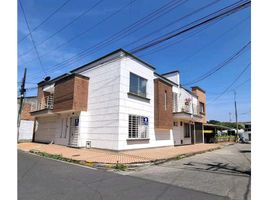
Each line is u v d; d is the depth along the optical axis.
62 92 15.89
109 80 13.96
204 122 27.80
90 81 15.48
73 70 17.19
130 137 13.54
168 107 17.50
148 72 16.23
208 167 9.17
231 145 28.38
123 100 13.29
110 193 5.14
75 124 15.30
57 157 11.09
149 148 15.28
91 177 6.87
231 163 10.41
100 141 13.59
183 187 5.79
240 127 60.66
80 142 14.43
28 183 5.84
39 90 22.19
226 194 5.20
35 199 4.55
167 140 17.94
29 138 24.59
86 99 15.24
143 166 9.31
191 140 23.61
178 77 21.67
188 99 22.86
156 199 4.75
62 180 6.32
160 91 16.56
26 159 10.30
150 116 15.80
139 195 5.02
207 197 4.95
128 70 14.08
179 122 21.03
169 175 7.42
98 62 15.07
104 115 13.75
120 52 13.62
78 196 4.84
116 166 8.73
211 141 30.70
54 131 18.20
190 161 11.05
